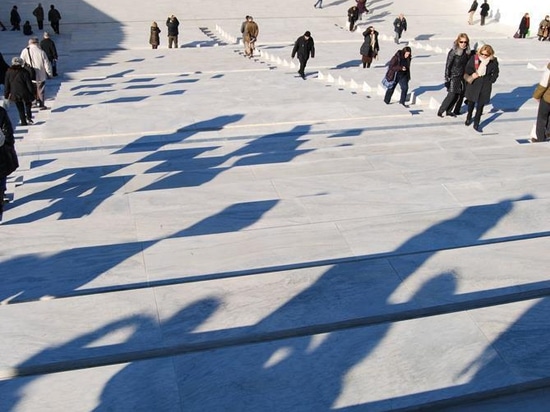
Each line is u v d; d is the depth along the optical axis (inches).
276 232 214.2
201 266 194.9
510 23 1435.8
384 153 367.6
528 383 148.3
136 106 530.6
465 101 487.5
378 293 179.2
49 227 225.9
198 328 163.5
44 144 435.8
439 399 142.9
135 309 169.2
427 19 1471.5
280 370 149.6
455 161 322.3
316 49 1095.0
